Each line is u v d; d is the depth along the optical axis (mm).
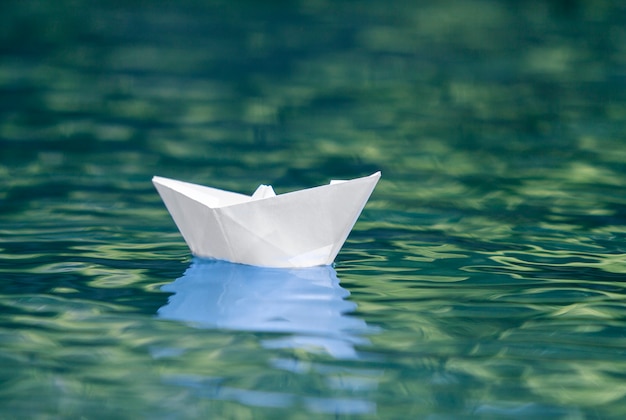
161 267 5004
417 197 7152
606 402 3402
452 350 3867
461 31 19250
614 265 5195
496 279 4883
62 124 10508
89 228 5930
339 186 4738
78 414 3262
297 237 4934
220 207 4934
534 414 3299
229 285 4672
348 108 11875
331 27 19500
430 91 13258
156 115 11180
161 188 5207
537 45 17672
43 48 16516
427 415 3275
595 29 19547
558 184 7738
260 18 20547
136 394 3418
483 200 7066
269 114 11352
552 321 4230
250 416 3244
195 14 20844
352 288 4672
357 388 3484
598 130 10609
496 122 11062
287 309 4340
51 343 3906
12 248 5414
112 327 4090
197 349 3838
